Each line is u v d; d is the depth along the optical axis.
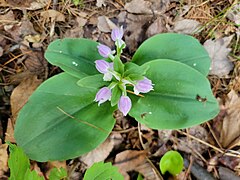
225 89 0.30
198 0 0.33
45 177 0.25
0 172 0.25
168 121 0.24
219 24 0.32
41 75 0.29
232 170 0.27
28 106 0.24
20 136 0.24
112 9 0.32
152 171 0.26
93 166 0.21
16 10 0.31
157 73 0.25
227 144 0.28
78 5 0.32
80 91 0.25
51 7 0.31
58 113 0.24
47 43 0.30
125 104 0.23
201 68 0.26
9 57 0.29
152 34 0.31
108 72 0.23
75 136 0.24
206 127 0.28
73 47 0.26
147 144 0.27
